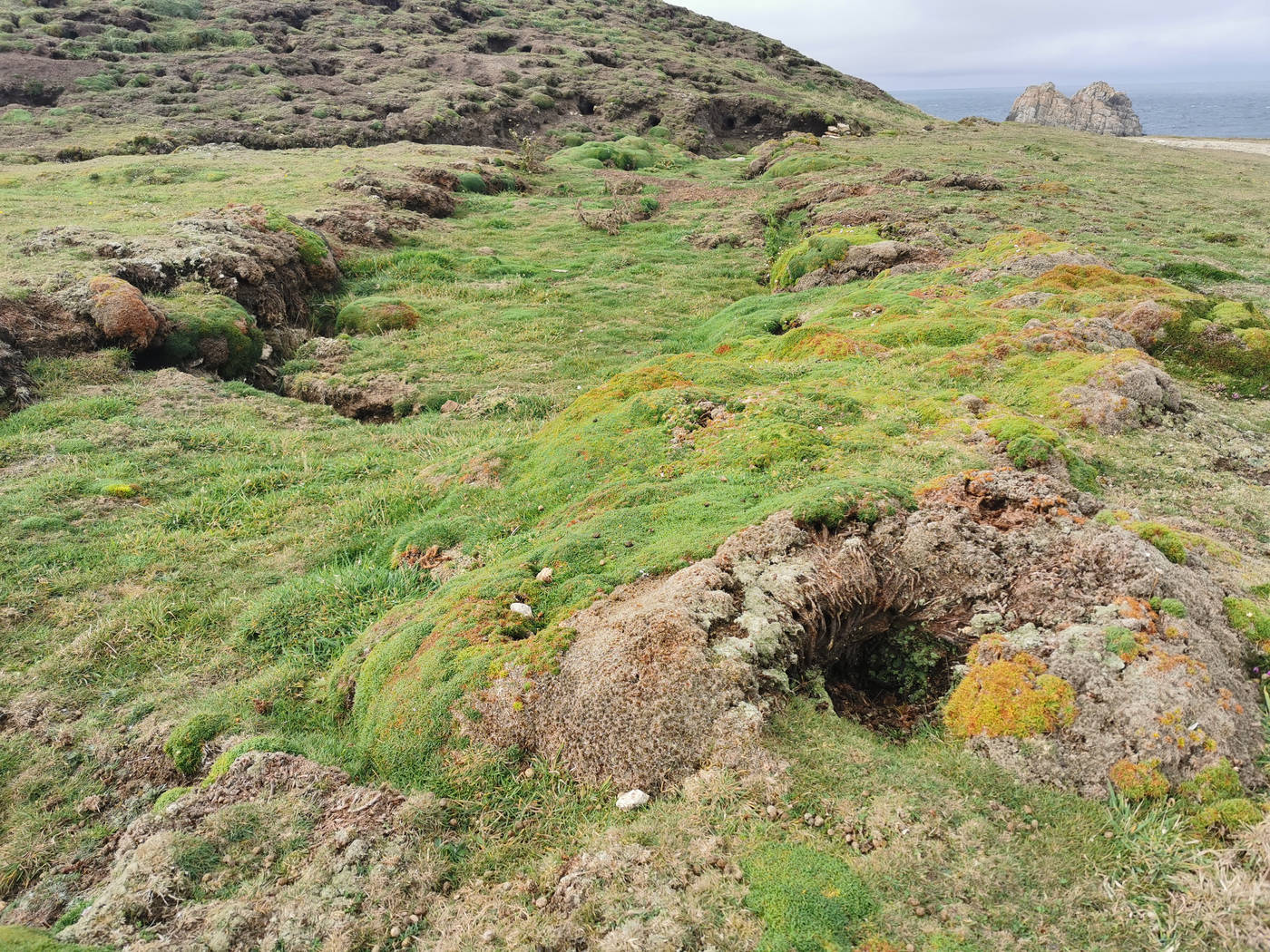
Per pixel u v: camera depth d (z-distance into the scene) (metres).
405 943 3.72
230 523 9.09
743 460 7.30
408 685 5.12
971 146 34.66
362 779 4.85
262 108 37.84
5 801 5.31
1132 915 3.35
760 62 63.62
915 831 3.77
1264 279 14.68
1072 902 3.42
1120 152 34.84
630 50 54.91
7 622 7.27
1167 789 3.83
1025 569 5.16
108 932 3.84
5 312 12.71
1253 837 3.53
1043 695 4.28
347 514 8.96
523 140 41.28
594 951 3.43
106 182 25.16
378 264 20.91
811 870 3.58
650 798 4.21
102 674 6.62
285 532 8.82
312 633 6.82
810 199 25.45
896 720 4.91
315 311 18.50
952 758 4.28
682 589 4.99
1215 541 5.74
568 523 7.11
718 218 26.19
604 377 14.27
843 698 5.10
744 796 4.04
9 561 8.11
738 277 21.02
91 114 34.91
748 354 12.41
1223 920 3.26
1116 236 18.09
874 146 35.09
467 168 30.06
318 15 53.03
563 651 4.86
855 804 3.95
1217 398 9.88
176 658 6.79
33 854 4.84
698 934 3.39
